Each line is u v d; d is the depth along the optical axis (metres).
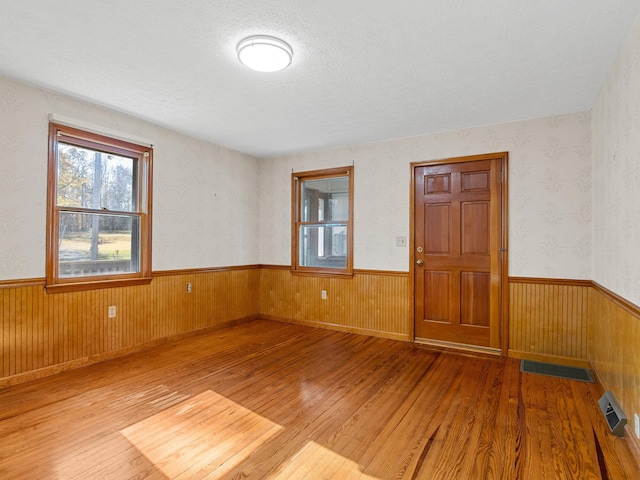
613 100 2.42
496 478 1.70
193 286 4.18
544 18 1.89
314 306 4.69
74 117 3.06
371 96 2.93
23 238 2.78
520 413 2.34
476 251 3.69
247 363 3.28
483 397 2.58
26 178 2.79
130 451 1.90
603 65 2.40
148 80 2.68
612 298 2.40
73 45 2.20
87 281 3.19
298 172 4.84
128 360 3.33
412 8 1.82
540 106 3.13
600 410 2.38
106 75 2.61
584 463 1.81
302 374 3.02
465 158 3.72
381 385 2.80
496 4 1.79
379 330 4.20
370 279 4.27
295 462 1.82
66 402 2.46
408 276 4.03
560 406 2.44
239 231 4.80
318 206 4.77
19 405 2.40
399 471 1.75
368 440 2.03
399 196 4.10
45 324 2.90
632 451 1.89
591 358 3.12
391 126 3.69
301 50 2.23
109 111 3.30
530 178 3.43
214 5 1.81
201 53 2.29
